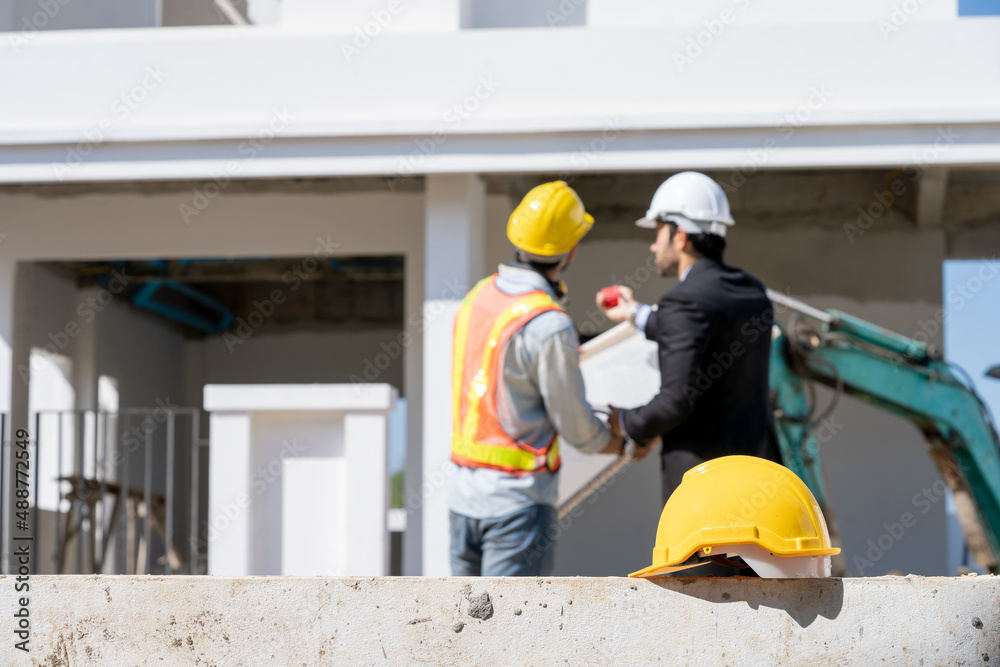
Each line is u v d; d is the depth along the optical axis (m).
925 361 4.45
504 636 1.86
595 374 4.10
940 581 1.80
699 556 2.06
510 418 2.87
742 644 1.81
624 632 1.84
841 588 1.81
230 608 1.92
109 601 1.94
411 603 1.89
